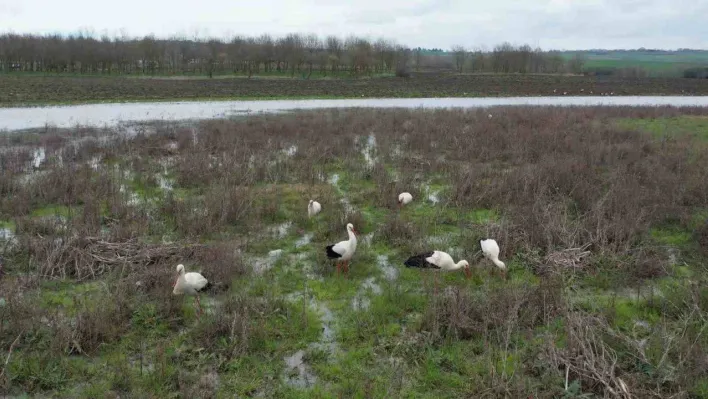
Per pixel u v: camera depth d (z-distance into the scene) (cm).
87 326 825
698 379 741
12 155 2011
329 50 8175
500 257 1162
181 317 908
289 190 1680
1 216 1386
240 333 834
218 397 716
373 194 1642
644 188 1622
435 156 2159
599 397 714
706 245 1243
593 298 988
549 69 9406
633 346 783
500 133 2583
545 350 782
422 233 1310
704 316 891
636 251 1184
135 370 770
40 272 1032
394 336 866
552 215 1295
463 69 9800
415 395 730
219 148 2286
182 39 8944
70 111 3775
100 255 1115
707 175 1727
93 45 7312
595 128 2866
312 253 1205
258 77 7050
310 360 808
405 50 9056
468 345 834
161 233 1293
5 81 5447
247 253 1204
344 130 2844
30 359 770
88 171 1772
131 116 3581
